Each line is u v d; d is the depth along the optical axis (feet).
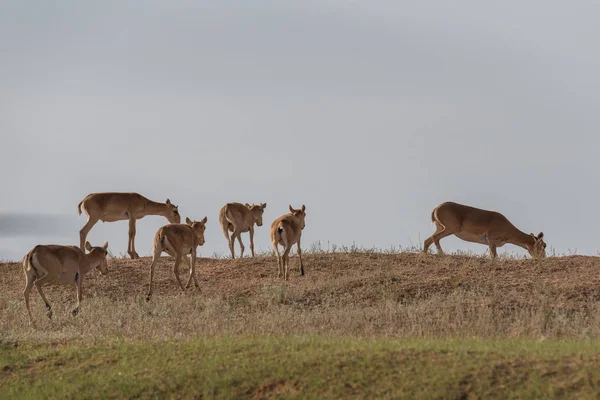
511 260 274.77
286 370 151.53
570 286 232.53
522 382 136.98
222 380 151.12
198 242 280.92
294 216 287.89
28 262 231.50
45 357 181.68
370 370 147.54
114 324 217.15
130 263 304.71
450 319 209.15
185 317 225.97
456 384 138.82
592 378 134.41
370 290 247.91
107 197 325.42
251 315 225.35
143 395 151.84
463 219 308.40
